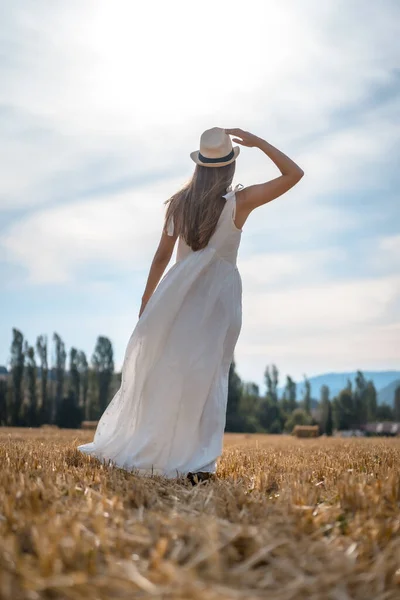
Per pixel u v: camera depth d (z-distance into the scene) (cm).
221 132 447
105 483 339
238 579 203
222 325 451
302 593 198
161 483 387
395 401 9450
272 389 8938
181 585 185
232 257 461
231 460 545
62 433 1510
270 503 307
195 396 439
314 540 256
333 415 8731
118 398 470
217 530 244
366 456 623
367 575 213
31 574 194
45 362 6544
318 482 399
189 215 448
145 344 448
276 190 454
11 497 282
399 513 288
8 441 829
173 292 446
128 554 220
